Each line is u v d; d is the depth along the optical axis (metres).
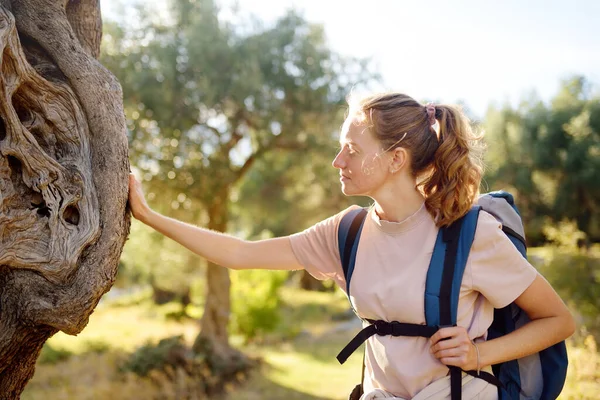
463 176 1.54
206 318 11.40
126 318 18.75
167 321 18.16
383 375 1.55
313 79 10.70
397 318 1.53
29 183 1.63
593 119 18.77
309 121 11.31
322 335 15.80
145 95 9.42
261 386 10.16
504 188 19.38
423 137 1.57
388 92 1.63
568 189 18.50
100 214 1.66
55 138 1.70
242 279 15.02
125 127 1.74
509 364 1.57
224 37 9.96
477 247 1.50
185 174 9.92
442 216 1.54
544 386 1.60
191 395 9.33
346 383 10.30
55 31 1.69
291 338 15.36
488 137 19.75
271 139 11.27
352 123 1.60
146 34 10.06
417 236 1.56
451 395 1.46
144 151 9.80
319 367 11.73
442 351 1.44
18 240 1.60
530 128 19.44
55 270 1.60
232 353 11.27
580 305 8.70
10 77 1.58
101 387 9.38
